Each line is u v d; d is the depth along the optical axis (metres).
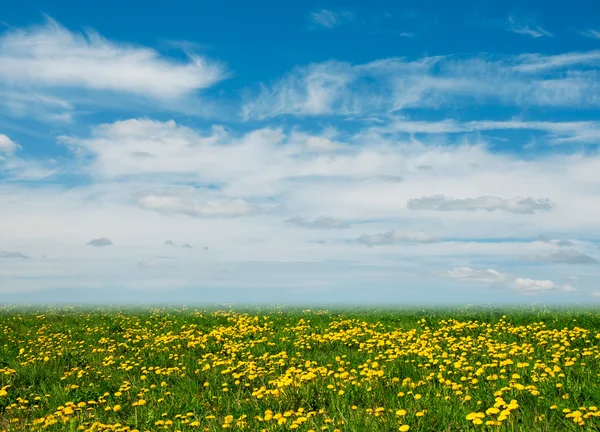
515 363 9.73
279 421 6.83
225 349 12.67
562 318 16.44
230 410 7.93
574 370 8.90
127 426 7.16
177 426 7.17
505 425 6.34
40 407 8.75
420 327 15.41
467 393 7.84
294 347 12.76
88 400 8.88
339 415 7.29
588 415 6.08
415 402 7.54
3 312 26.28
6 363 11.93
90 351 13.39
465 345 11.77
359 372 9.73
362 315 19.53
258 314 22.41
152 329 17.25
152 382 10.03
